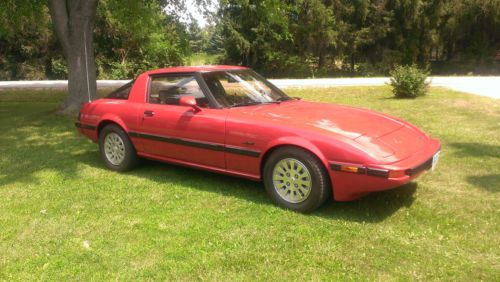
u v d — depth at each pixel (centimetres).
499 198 471
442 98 1284
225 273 337
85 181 570
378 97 1423
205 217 441
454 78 2020
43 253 378
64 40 1098
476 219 419
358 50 3262
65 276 341
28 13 1359
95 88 1145
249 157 471
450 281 316
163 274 338
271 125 454
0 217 456
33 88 1777
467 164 600
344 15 3075
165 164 636
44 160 677
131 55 3005
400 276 325
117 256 368
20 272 349
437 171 570
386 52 3142
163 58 3031
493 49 3266
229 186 530
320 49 3142
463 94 1376
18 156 704
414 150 438
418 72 1355
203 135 504
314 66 3253
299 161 434
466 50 3325
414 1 2956
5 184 564
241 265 347
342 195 423
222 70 561
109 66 2961
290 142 434
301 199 441
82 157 693
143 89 584
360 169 400
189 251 372
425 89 1362
